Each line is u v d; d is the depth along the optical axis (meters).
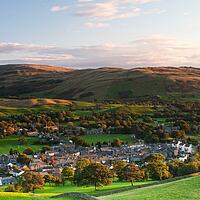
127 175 138.62
